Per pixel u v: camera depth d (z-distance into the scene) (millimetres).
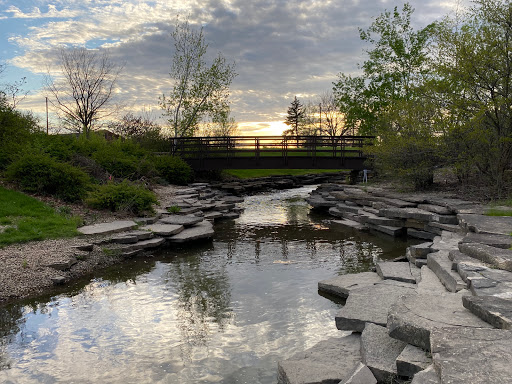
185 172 24328
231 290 7691
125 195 13281
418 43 28906
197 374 4738
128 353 5234
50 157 15266
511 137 12109
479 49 12336
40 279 7809
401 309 4199
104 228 10953
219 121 35219
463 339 3266
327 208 18750
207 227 12883
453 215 11250
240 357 5125
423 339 3703
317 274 8688
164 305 6914
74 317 6379
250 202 22062
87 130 29609
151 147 31203
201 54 33812
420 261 7703
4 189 12734
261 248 11250
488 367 2801
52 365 4930
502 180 12633
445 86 12906
